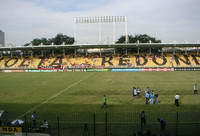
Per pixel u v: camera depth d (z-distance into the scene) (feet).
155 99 94.89
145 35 409.28
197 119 67.56
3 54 334.65
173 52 278.67
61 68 247.70
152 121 66.44
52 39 435.12
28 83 153.17
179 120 66.74
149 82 147.74
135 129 60.18
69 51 343.46
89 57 283.18
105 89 124.36
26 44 415.85
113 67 246.68
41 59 284.41
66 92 118.11
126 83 145.18
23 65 267.59
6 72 242.78
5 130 56.18
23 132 57.41
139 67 239.09
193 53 274.98
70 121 68.28
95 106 87.35
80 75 199.11
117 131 59.11
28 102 96.63
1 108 86.53
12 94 115.14
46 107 87.30
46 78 181.06
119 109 81.87
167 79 160.97
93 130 60.34
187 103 88.89
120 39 408.67
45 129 60.80
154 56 270.26
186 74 191.93
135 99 98.63
